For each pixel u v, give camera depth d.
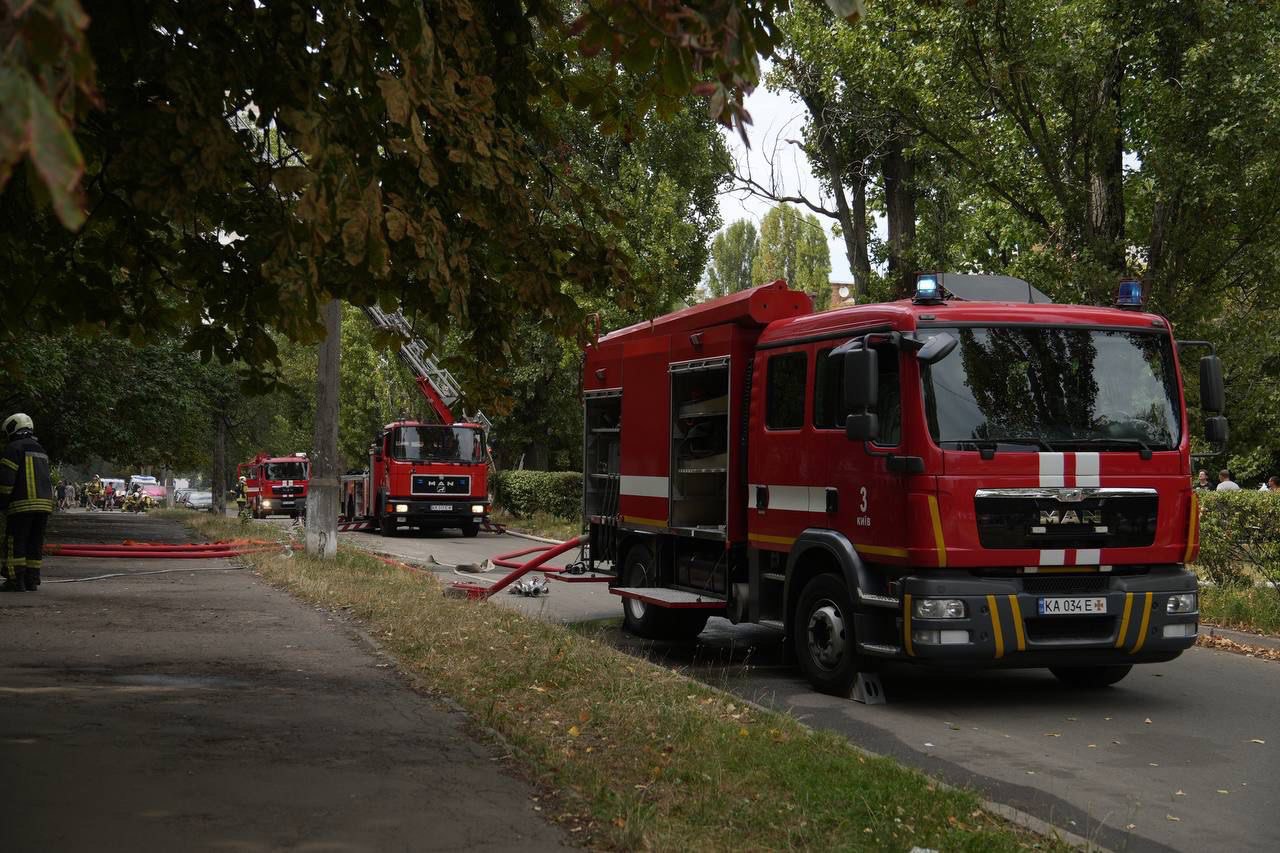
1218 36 16.48
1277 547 14.00
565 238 6.81
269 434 60.84
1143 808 6.02
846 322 9.22
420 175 5.14
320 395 19.03
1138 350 9.00
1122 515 8.61
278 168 4.88
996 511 8.31
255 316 7.08
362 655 9.20
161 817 4.70
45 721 6.46
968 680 9.92
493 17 6.41
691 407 11.59
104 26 5.02
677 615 12.09
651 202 27.75
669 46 3.57
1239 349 18.09
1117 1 16.88
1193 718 8.38
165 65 5.07
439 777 5.47
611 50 3.90
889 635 8.61
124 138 5.24
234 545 21.27
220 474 49.69
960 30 17.00
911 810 5.25
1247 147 16.64
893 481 8.47
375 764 5.68
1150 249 17.81
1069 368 8.76
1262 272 18.50
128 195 5.78
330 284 6.81
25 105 1.83
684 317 11.67
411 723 6.68
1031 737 7.71
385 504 31.94
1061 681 9.88
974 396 8.47
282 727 6.48
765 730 6.80
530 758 5.83
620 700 7.41
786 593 9.70
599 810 4.95
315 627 10.77
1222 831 5.63
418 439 31.97
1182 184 16.55
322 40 5.21
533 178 6.55
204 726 6.45
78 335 7.46
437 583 16.25
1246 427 21.58
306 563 17.14
